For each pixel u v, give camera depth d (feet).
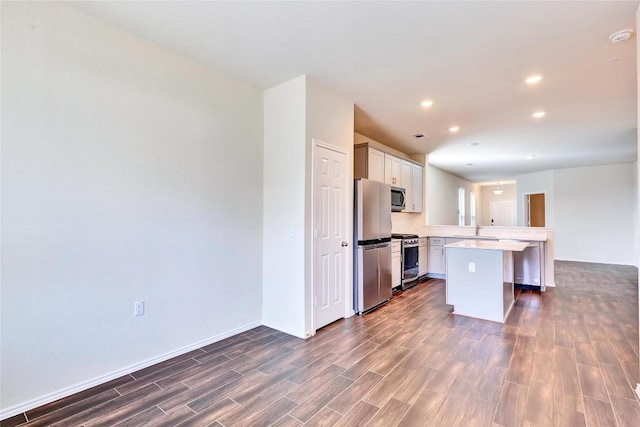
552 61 9.18
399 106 12.85
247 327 10.78
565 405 6.41
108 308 7.45
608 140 17.97
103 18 7.26
